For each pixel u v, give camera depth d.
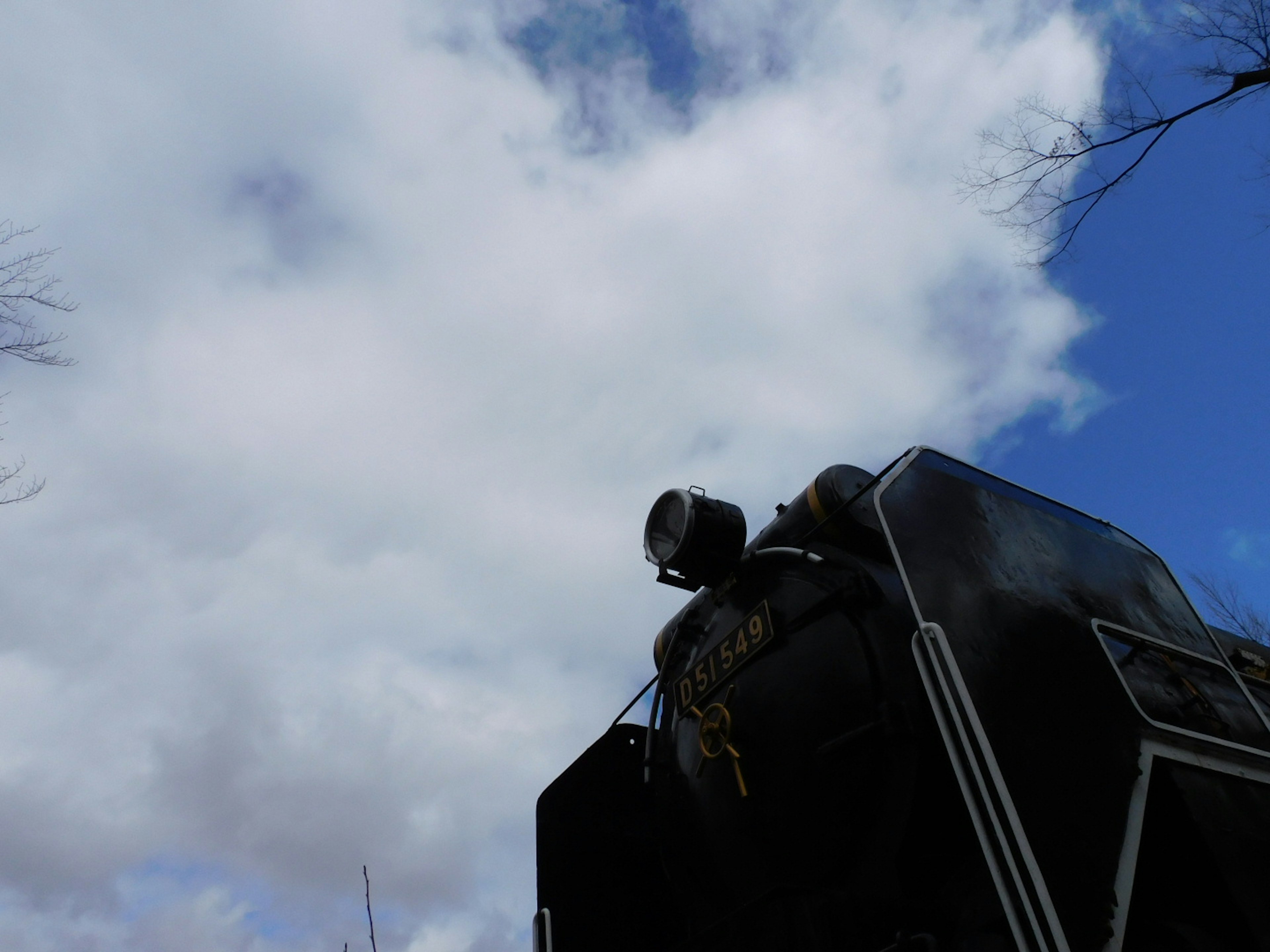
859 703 4.18
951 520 4.15
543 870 5.36
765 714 4.63
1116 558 5.09
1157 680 4.23
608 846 5.64
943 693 3.17
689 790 5.14
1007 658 3.59
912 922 3.49
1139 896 3.22
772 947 3.31
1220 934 3.32
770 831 4.45
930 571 3.70
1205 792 3.71
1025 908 2.70
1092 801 3.28
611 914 5.42
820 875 4.14
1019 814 2.99
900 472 4.18
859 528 4.71
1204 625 5.21
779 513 5.60
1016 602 3.95
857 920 3.35
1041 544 4.58
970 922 3.39
